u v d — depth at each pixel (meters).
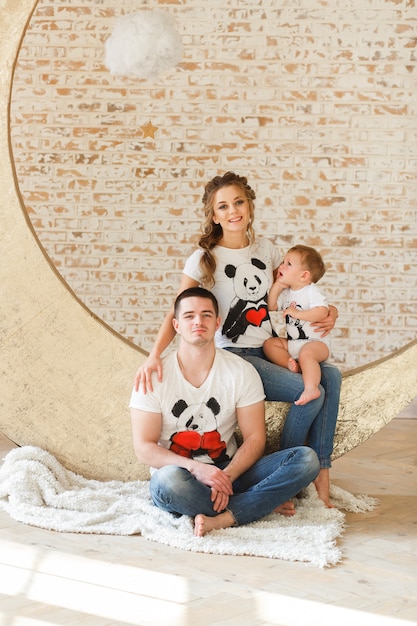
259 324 3.19
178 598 2.21
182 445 2.94
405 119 5.47
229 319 3.16
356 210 5.52
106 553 2.56
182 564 2.48
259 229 5.55
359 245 5.54
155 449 2.86
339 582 2.35
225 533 2.71
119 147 5.55
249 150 5.52
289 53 5.46
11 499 2.99
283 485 2.82
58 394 3.28
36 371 3.29
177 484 2.74
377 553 2.60
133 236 5.59
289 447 3.08
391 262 5.55
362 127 5.49
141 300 5.61
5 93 3.22
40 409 3.29
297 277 3.17
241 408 2.96
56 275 3.28
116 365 3.27
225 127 5.51
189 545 2.61
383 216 5.53
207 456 2.96
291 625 2.05
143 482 3.23
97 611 2.12
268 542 2.64
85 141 5.55
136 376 2.93
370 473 3.68
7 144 3.24
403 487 3.44
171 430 2.94
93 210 5.58
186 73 5.49
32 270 3.28
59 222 5.59
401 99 5.46
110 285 5.60
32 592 2.25
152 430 2.90
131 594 2.24
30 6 3.19
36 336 3.29
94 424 3.28
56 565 2.46
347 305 5.57
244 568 2.45
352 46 5.44
